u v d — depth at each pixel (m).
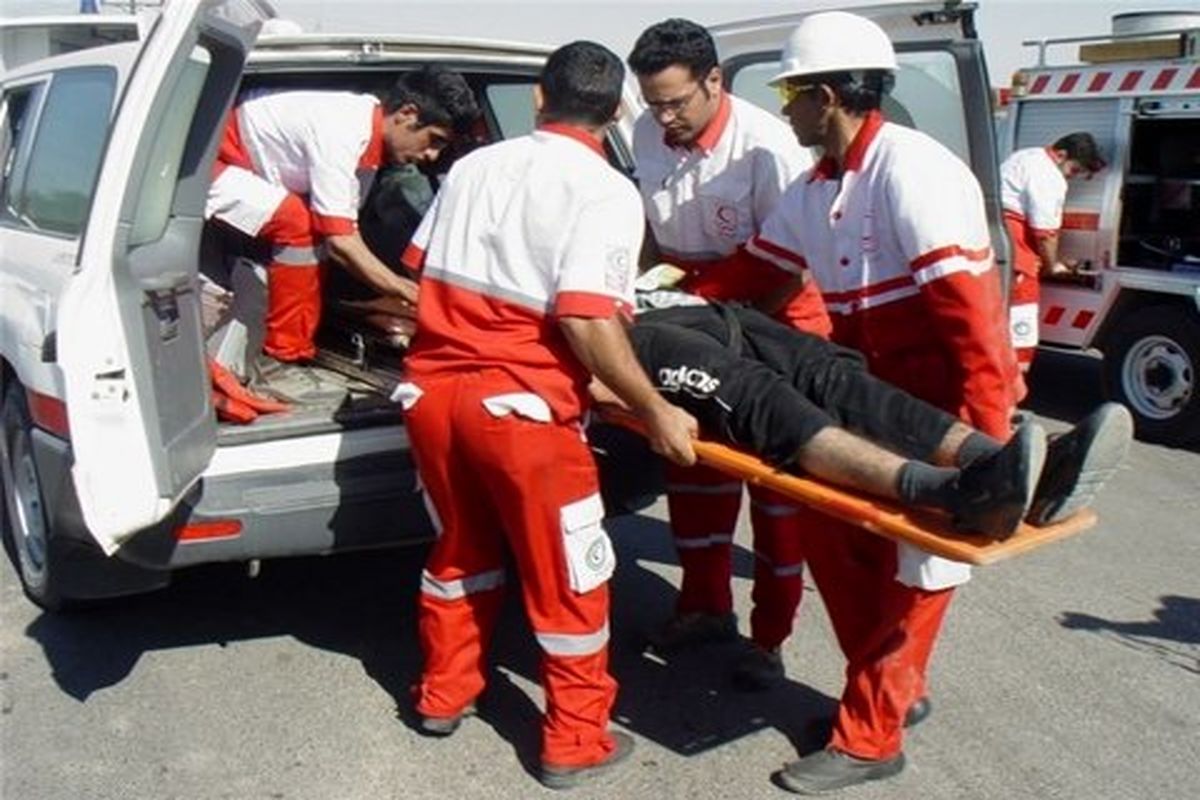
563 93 3.33
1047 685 4.18
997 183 4.55
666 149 4.11
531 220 3.28
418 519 3.99
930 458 3.17
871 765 3.51
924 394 3.39
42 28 5.61
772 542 3.99
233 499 3.78
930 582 3.36
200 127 3.72
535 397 3.32
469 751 3.70
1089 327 7.66
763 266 3.77
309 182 4.70
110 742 3.73
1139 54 7.45
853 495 3.12
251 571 3.97
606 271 3.20
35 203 4.60
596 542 3.44
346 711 3.92
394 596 4.76
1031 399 8.55
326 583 4.87
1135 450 7.23
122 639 4.39
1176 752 3.76
